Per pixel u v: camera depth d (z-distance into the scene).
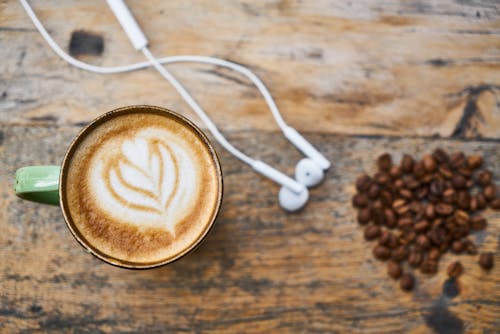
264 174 0.57
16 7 0.59
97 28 0.59
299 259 0.58
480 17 0.60
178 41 0.59
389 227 0.58
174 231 0.52
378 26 0.60
